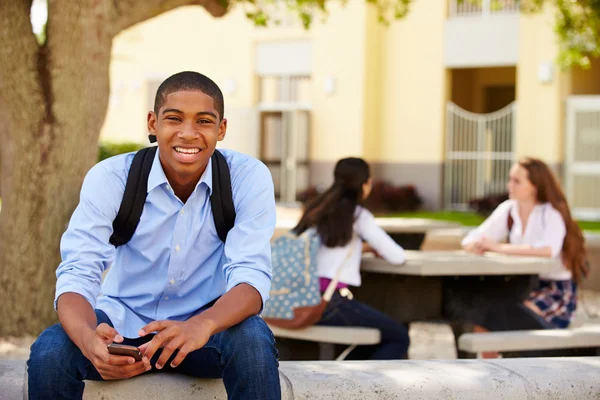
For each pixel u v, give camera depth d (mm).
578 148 15805
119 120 20031
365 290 5223
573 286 5145
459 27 17000
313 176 17969
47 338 2457
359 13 17312
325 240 4562
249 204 2678
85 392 2619
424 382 2848
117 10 6172
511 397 2887
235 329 2492
